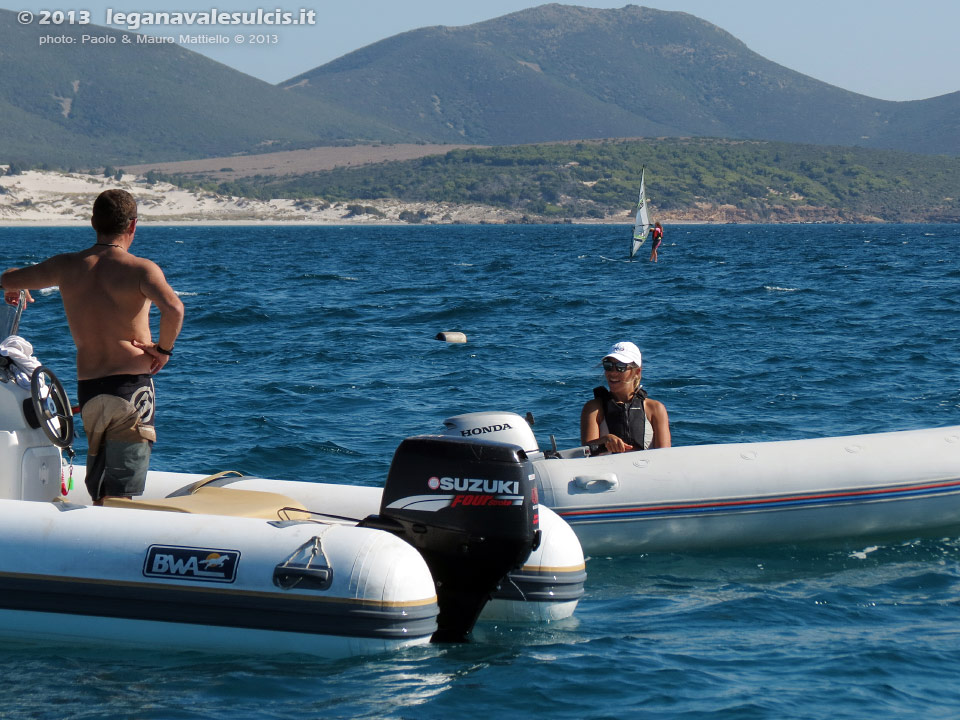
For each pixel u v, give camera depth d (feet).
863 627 64.44
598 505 78.28
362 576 53.88
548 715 50.80
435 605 55.57
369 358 186.50
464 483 56.75
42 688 52.01
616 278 447.83
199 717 49.42
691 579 74.59
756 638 62.23
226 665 54.49
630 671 56.18
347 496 70.49
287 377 162.91
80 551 56.08
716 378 163.43
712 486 79.82
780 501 80.64
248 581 54.44
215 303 297.12
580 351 198.49
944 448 85.05
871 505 82.23
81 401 60.08
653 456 81.10
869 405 141.69
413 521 57.47
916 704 52.39
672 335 225.35
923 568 76.84
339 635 53.93
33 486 62.69
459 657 57.62
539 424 129.18
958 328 236.43
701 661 58.03
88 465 61.41
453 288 377.91
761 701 52.54
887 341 212.84
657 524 79.36
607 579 74.64
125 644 55.83
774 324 246.47
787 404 142.31
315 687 52.44
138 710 49.96
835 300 314.96
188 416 130.41
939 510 83.87
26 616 56.08
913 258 647.56
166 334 58.95
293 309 281.74
